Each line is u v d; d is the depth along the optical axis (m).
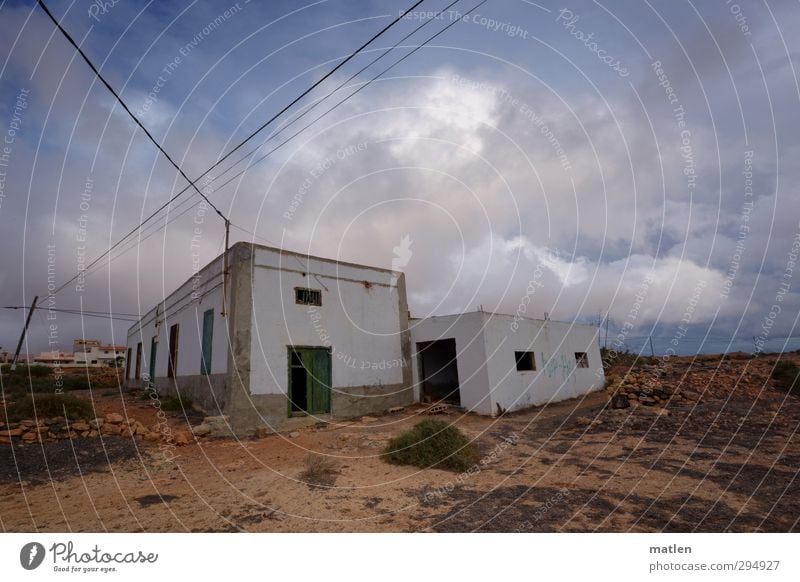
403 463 6.87
